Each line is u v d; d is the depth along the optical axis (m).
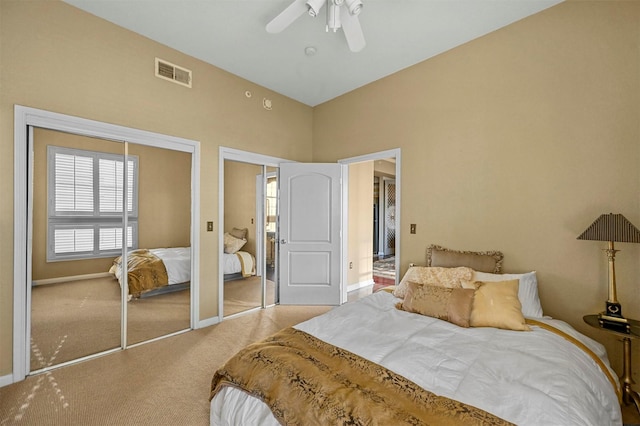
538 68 2.34
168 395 1.95
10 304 2.06
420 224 3.09
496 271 2.45
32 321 2.26
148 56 2.74
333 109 4.06
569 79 2.20
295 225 3.91
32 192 2.21
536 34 2.35
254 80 3.56
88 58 2.39
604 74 2.05
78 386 2.04
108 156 2.58
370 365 1.39
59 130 2.31
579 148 2.15
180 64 2.96
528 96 2.39
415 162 3.14
